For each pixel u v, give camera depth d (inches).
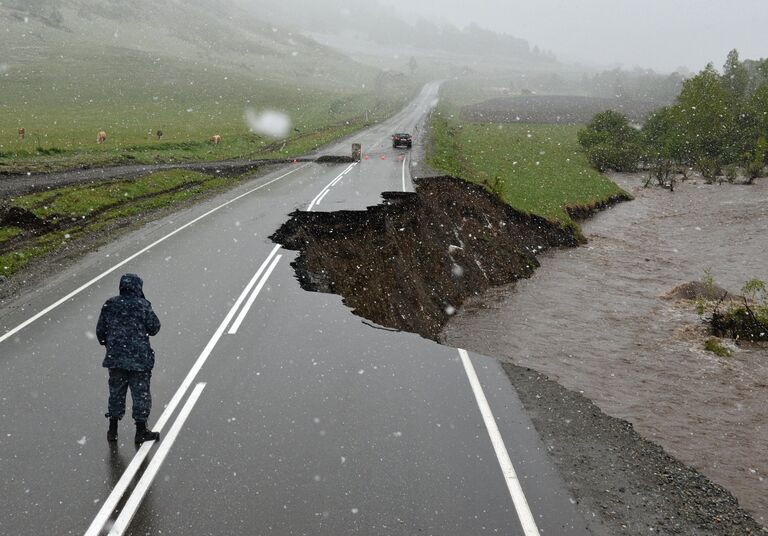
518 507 207.9
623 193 1609.3
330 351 353.4
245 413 272.8
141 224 732.0
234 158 1524.4
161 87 3846.0
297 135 2235.5
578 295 721.6
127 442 245.8
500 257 842.8
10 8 5895.7
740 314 574.6
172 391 294.0
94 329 379.9
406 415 276.4
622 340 546.0
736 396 413.7
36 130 1841.8
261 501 206.5
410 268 641.6
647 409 385.1
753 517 247.3
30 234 663.1
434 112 3230.8
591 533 196.9
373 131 2389.3
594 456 253.0
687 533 207.5
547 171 1643.7
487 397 301.1
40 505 202.8
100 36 6013.8
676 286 753.0
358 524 195.0
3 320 396.5
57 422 261.3
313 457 236.4
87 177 962.7
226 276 505.7
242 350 349.1
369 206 770.2
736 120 2400.3
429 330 546.9
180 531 190.2
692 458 313.6
